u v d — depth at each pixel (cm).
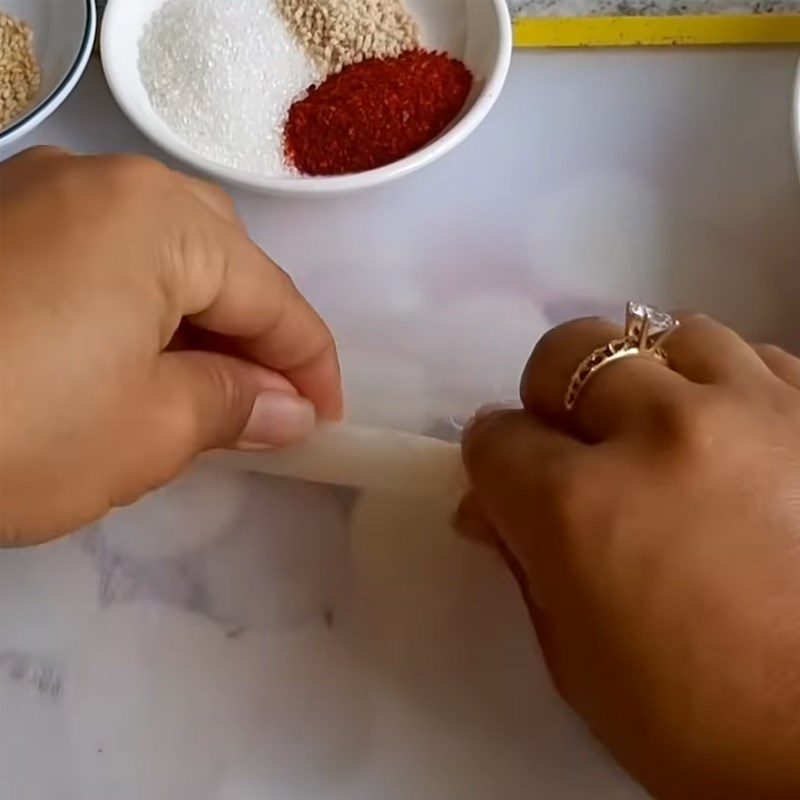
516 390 31
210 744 28
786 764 23
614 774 27
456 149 34
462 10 36
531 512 25
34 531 25
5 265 23
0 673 29
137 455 25
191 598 30
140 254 24
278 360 28
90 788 28
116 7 35
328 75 36
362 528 30
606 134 34
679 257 33
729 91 35
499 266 33
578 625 24
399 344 32
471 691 28
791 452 24
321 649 29
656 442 25
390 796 27
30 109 34
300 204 34
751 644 23
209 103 35
